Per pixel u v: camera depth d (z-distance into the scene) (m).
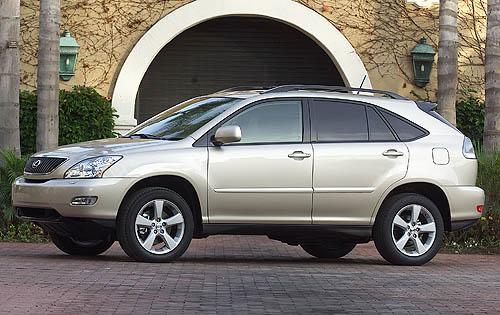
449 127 12.44
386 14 20.81
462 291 9.59
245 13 20.39
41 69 16.06
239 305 8.28
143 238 11.20
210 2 20.27
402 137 12.09
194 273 10.49
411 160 11.97
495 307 8.53
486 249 14.55
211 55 22.06
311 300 8.69
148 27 20.09
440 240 12.09
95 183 10.88
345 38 20.67
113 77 19.98
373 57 20.77
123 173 10.97
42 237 14.55
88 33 19.92
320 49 22.34
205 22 21.92
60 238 12.30
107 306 8.02
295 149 11.56
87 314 7.62
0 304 7.99
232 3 20.36
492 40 16.50
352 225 11.81
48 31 16.03
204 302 8.41
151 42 20.00
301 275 10.68
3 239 14.43
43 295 8.54
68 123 19.22
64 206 10.94
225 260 12.51
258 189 11.41
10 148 15.34
